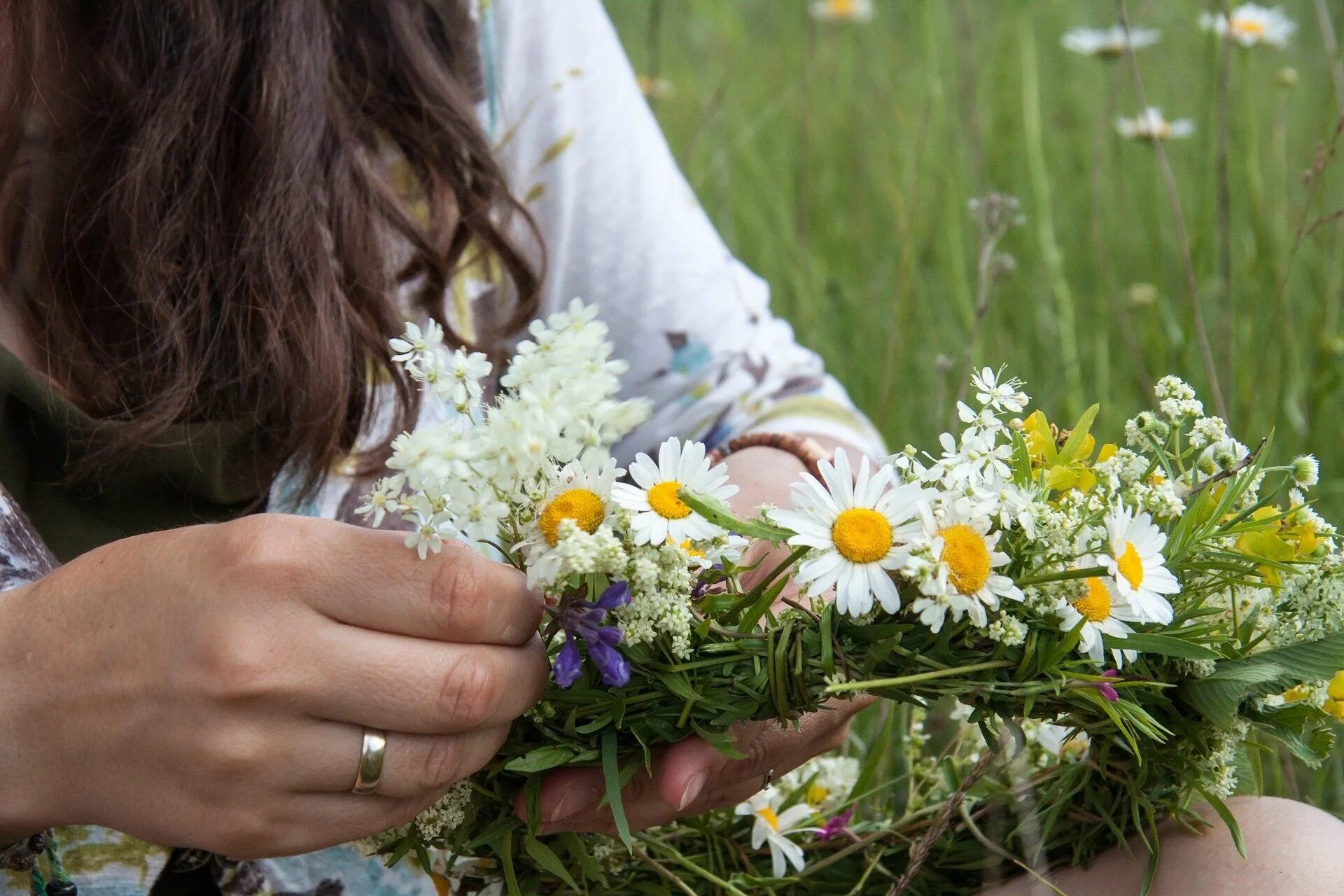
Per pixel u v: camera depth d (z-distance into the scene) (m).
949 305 1.71
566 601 0.65
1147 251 1.78
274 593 0.63
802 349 1.08
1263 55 2.07
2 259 0.80
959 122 1.96
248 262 0.80
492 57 1.02
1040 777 0.77
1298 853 0.69
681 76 2.39
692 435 1.01
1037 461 0.71
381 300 0.84
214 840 0.64
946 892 0.79
